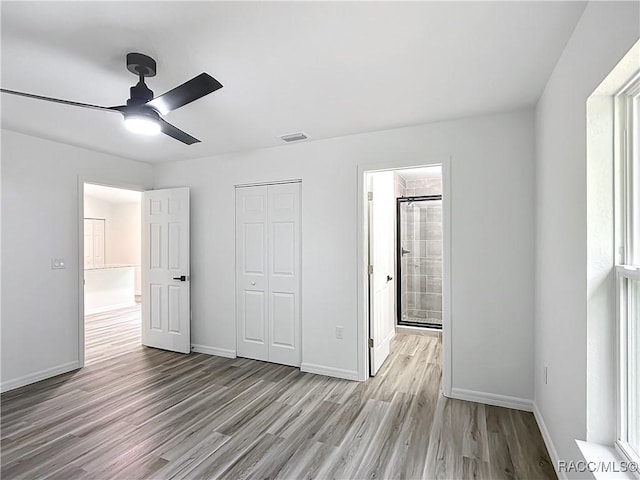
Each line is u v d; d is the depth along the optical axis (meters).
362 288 3.27
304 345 3.55
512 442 2.25
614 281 1.47
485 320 2.80
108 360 3.92
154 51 1.79
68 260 3.56
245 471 1.99
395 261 5.29
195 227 4.21
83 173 3.70
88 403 2.84
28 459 2.10
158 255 4.35
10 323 3.12
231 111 2.67
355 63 1.95
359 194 3.26
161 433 2.38
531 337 2.66
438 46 1.78
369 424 2.49
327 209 3.42
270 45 1.76
